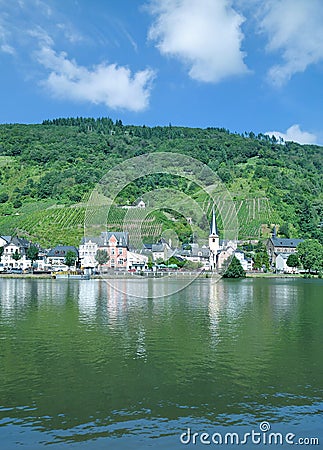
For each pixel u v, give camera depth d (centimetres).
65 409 1819
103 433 1611
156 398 1939
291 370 2362
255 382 2161
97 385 2106
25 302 5509
